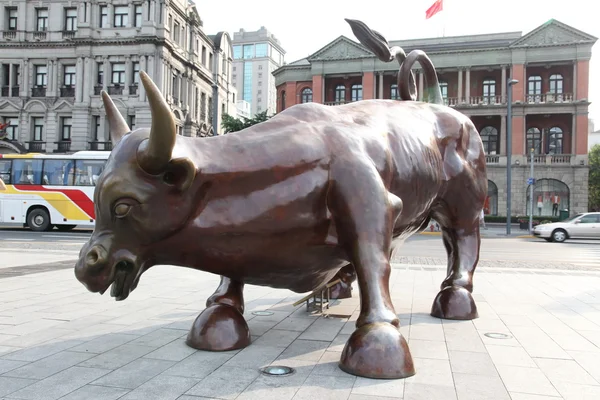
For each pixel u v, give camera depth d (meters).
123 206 2.98
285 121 3.61
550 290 6.73
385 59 5.25
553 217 31.91
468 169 4.77
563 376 3.20
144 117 36.03
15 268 8.66
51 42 36.94
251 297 6.09
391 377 3.07
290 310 5.30
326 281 3.94
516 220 33.91
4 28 37.88
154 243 3.14
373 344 3.12
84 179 20.61
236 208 3.21
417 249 15.52
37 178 20.77
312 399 2.75
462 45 37.78
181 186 3.01
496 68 36.59
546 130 36.69
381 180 3.46
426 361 3.47
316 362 3.43
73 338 4.09
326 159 3.39
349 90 40.22
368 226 3.30
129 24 36.59
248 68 133.00
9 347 3.82
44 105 37.38
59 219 20.58
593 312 5.22
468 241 4.99
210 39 47.22
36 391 2.89
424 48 38.25
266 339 4.07
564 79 36.16
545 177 35.06
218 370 3.26
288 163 3.29
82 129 36.66
